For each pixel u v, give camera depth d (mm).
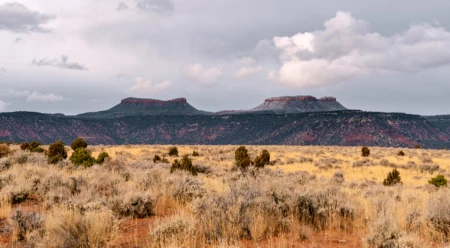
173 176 12672
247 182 10664
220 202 7801
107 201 9148
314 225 8078
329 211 8070
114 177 12805
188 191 10891
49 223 6539
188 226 6637
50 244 5965
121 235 6668
